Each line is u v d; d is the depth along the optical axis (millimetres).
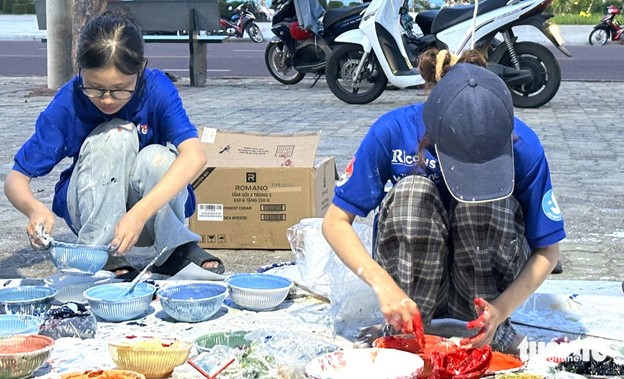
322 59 10023
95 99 2912
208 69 13461
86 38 2838
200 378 2256
